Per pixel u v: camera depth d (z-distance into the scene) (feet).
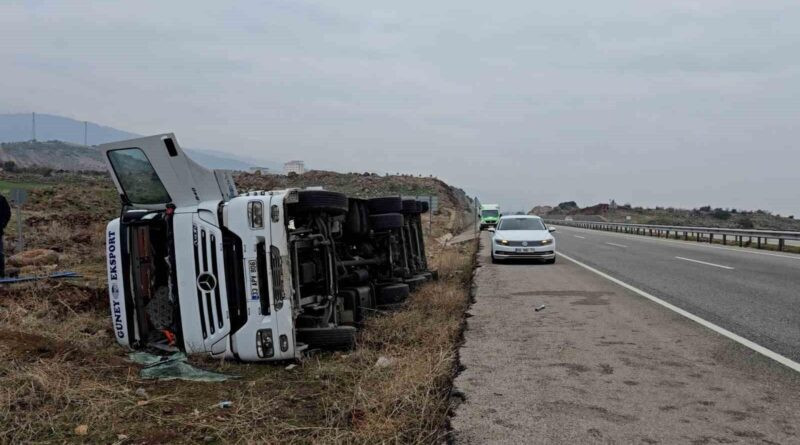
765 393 16.62
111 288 22.39
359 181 202.28
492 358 20.61
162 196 21.50
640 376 18.35
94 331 24.77
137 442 13.34
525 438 13.46
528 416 14.84
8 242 57.67
